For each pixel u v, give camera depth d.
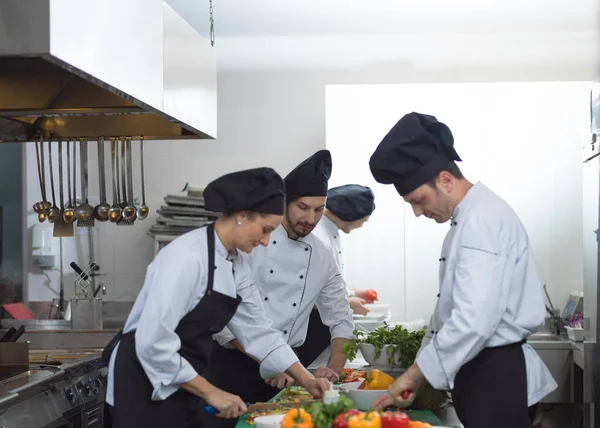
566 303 4.82
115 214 3.60
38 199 5.26
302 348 3.56
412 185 2.33
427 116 2.38
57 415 3.06
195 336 2.36
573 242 4.82
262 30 5.27
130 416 2.32
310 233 3.23
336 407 1.95
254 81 5.55
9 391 2.77
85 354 3.81
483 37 5.42
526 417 2.22
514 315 2.24
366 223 4.95
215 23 5.12
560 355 4.59
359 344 2.83
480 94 4.84
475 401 2.25
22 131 3.43
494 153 4.84
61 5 1.89
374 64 5.50
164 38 2.70
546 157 4.82
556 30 5.34
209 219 5.16
